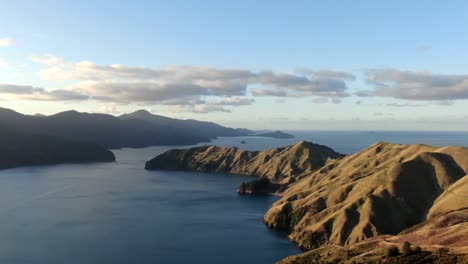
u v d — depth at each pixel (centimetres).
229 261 15188
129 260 15050
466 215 14612
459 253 9531
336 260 11544
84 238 17650
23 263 14550
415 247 10550
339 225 17825
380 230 17200
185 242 17425
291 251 16550
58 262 14688
